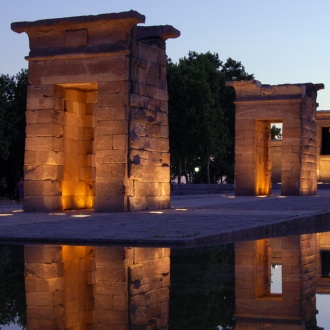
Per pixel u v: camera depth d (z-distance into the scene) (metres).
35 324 6.23
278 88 40.50
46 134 23.83
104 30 23.20
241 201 31.22
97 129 23.23
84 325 6.18
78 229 15.27
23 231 14.83
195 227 15.55
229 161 78.12
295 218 18.55
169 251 11.88
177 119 56.38
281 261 11.12
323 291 8.16
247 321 6.29
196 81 57.00
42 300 7.45
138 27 25.23
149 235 13.65
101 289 8.15
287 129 40.28
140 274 9.35
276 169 62.47
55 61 23.84
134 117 23.36
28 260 10.73
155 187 24.61
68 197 24.81
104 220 18.28
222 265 10.34
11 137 47.97
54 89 23.89
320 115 60.09
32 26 23.84
